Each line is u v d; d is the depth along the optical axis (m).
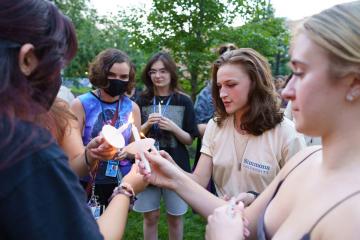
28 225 0.72
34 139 0.75
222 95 1.89
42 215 0.74
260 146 1.88
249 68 1.83
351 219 0.71
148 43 6.05
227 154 1.96
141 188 1.44
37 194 0.74
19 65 0.79
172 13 5.82
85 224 0.80
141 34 6.11
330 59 0.78
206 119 3.69
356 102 0.79
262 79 1.83
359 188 0.76
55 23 0.85
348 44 0.75
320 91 0.81
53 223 0.75
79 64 14.57
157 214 3.16
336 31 0.77
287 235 0.86
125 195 1.33
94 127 2.53
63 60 0.88
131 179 1.41
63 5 14.50
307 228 0.80
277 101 1.88
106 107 2.59
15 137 0.73
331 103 0.81
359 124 0.80
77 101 2.56
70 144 1.60
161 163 1.47
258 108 1.83
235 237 1.01
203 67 5.96
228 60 1.88
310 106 0.83
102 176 2.53
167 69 3.31
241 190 1.94
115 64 2.50
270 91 1.85
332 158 0.84
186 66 6.09
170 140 3.15
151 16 5.96
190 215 4.19
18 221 0.72
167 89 3.38
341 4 0.83
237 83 1.84
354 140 0.81
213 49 6.00
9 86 0.76
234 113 1.96
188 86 6.16
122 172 2.64
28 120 0.78
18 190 0.72
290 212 0.97
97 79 2.52
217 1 5.74
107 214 1.23
